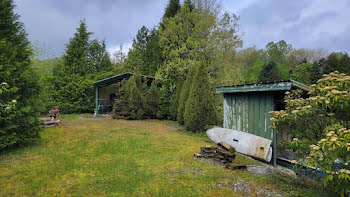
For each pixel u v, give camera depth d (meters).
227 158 4.36
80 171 3.65
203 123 8.12
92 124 9.71
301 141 3.02
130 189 3.00
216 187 3.21
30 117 5.21
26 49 5.66
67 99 14.66
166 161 4.40
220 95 11.36
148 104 13.38
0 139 4.49
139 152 5.01
